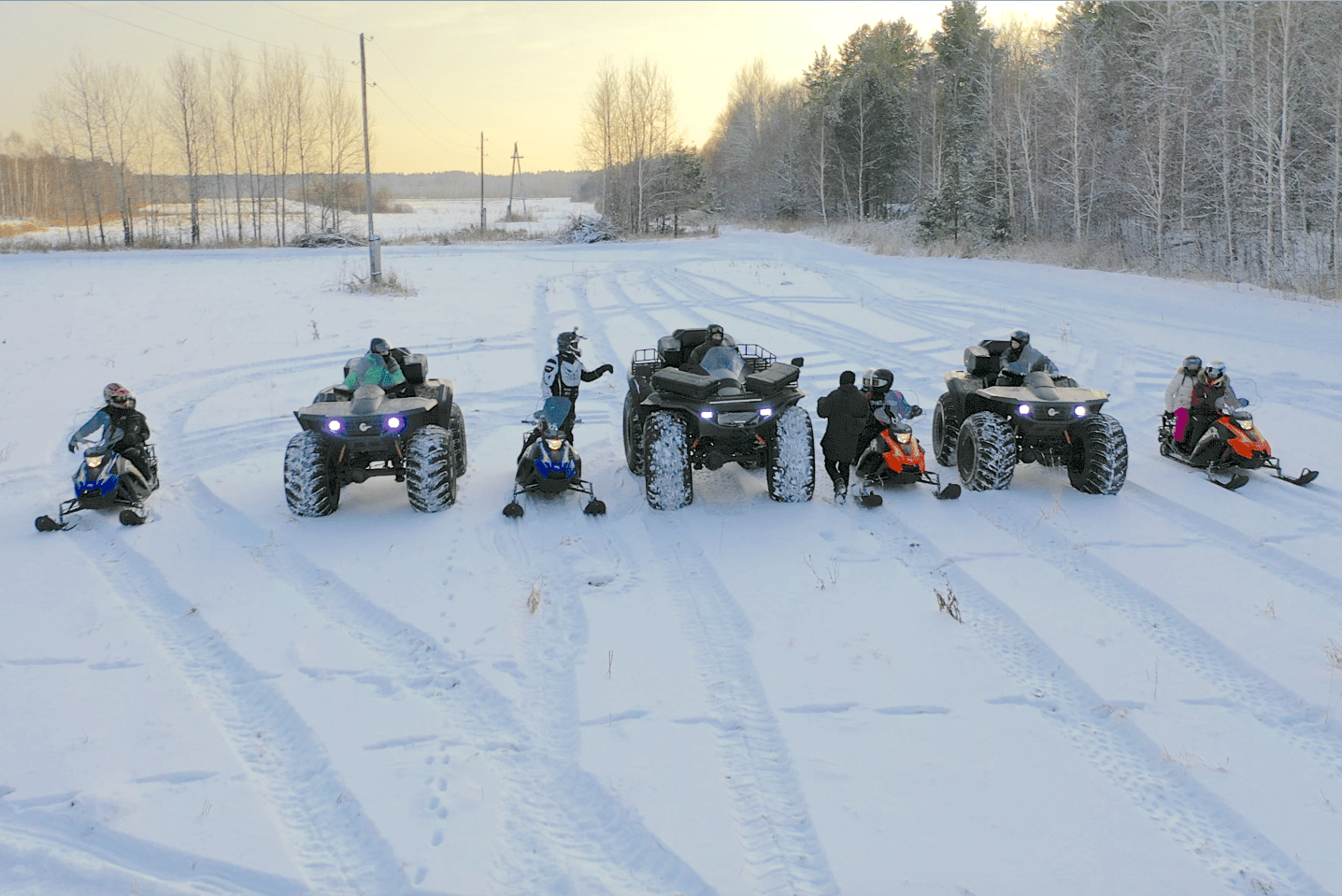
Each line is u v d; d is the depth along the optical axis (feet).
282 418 36.96
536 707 15.97
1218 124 95.55
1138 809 12.99
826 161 212.02
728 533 24.20
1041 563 21.91
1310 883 11.40
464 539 23.91
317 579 21.52
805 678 16.61
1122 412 37.83
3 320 58.95
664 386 26.50
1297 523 24.32
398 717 15.60
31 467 30.96
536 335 55.06
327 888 11.64
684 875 11.76
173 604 20.30
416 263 102.53
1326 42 80.84
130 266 96.17
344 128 169.07
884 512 25.84
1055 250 102.47
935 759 14.19
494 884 11.67
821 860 11.93
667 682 16.60
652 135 198.39
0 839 12.44
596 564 22.17
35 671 17.20
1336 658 16.88
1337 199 79.61
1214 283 74.95
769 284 80.79
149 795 13.47
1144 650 17.61
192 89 158.71
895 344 52.65
